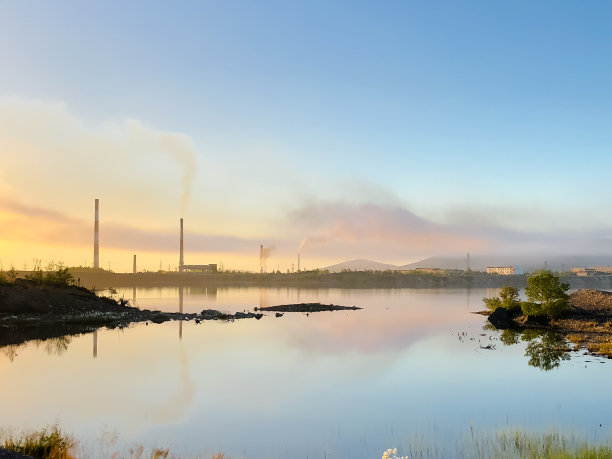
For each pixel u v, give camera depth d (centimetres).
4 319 6075
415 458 1593
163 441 1802
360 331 5594
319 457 1638
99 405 2328
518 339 4734
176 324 6331
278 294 15488
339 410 2259
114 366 3344
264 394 2570
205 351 4047
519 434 1822
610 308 6169
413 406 2319
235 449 1727
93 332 5394
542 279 6003
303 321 6831
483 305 10462
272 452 1691
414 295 15325
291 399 2461
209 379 2952
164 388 2700
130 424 2023
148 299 12038
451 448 1689
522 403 2338
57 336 5038
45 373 3105
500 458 1539
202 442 1800
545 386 2694
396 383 2841
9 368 3262
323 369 3281
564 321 5772
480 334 5234
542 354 3791
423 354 3884
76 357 3728
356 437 1859
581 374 3008
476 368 3259
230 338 4916
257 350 4109
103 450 1677
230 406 2333
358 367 3350
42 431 1861
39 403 2362
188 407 2308
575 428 1906
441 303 11138
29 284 7312
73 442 1738
